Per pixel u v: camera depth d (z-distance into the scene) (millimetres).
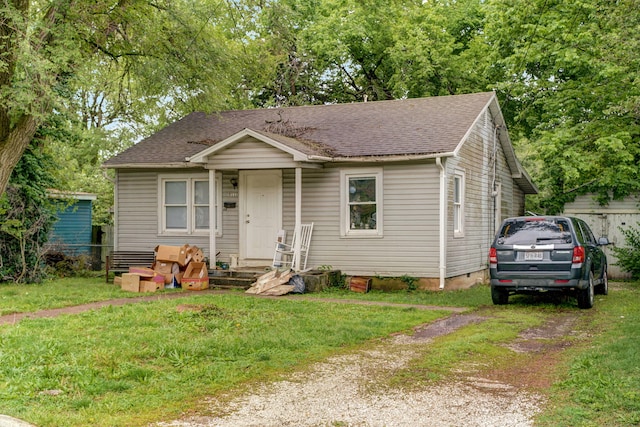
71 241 25031
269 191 17578
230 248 18016
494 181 20188
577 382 6449
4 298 13523
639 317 11133
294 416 5543
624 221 21219
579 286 12180
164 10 15555
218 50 16625
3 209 16391
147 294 14648
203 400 6023
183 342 8531
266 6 15984
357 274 16406
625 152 17234
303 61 28078
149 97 17375
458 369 7344
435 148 15242
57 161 20078
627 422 5148
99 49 15727
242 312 11453
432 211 15625
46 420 5273
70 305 12742
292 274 15273
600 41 17438
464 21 28797
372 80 30547
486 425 5266
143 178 19125
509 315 11672
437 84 27812
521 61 20469
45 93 10977
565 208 22078
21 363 7160
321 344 8703
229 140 16047
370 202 16359
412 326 10453
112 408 5684
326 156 15805
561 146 18250
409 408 5773
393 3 19797
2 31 10953
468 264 17703
